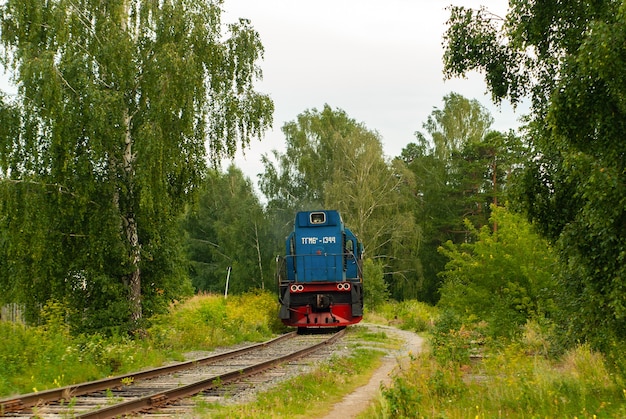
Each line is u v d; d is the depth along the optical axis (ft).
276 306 110.63
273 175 203.92
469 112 238.68
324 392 40.06
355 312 93.45
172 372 50.49
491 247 67.41
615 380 35.58
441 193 230.48
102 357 51.72
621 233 29.04
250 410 32.53
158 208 68.49
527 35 35.19
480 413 31.12
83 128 65.26
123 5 71.77
